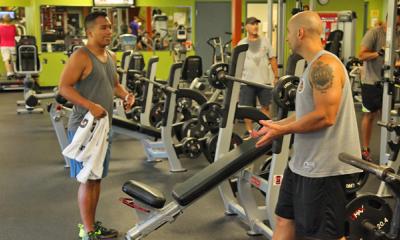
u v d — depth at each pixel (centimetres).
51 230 371
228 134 386
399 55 460
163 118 517
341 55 1038
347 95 237
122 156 593
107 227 375
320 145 238
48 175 513
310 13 242
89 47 325
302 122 229
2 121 823
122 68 754
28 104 728
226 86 384
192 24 1335
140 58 806
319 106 227
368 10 1451
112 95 337
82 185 334
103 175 335
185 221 386
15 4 1218
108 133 331
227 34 1220
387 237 204
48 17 1227
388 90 445
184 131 554
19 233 365
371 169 187
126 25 1279
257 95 646
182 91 526
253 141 323
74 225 380
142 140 569
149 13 1296
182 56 1216
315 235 246
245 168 328
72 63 315
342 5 1355
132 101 362
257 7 1352
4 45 1155
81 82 322
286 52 1232
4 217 397
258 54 634
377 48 506
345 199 242
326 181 238
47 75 1244
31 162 565
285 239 264
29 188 471
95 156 322
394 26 435
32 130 748
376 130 705
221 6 1341
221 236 357
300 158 246
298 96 243
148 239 352
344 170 238
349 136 238
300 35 240
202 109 492
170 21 1320
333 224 241
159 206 289
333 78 227
